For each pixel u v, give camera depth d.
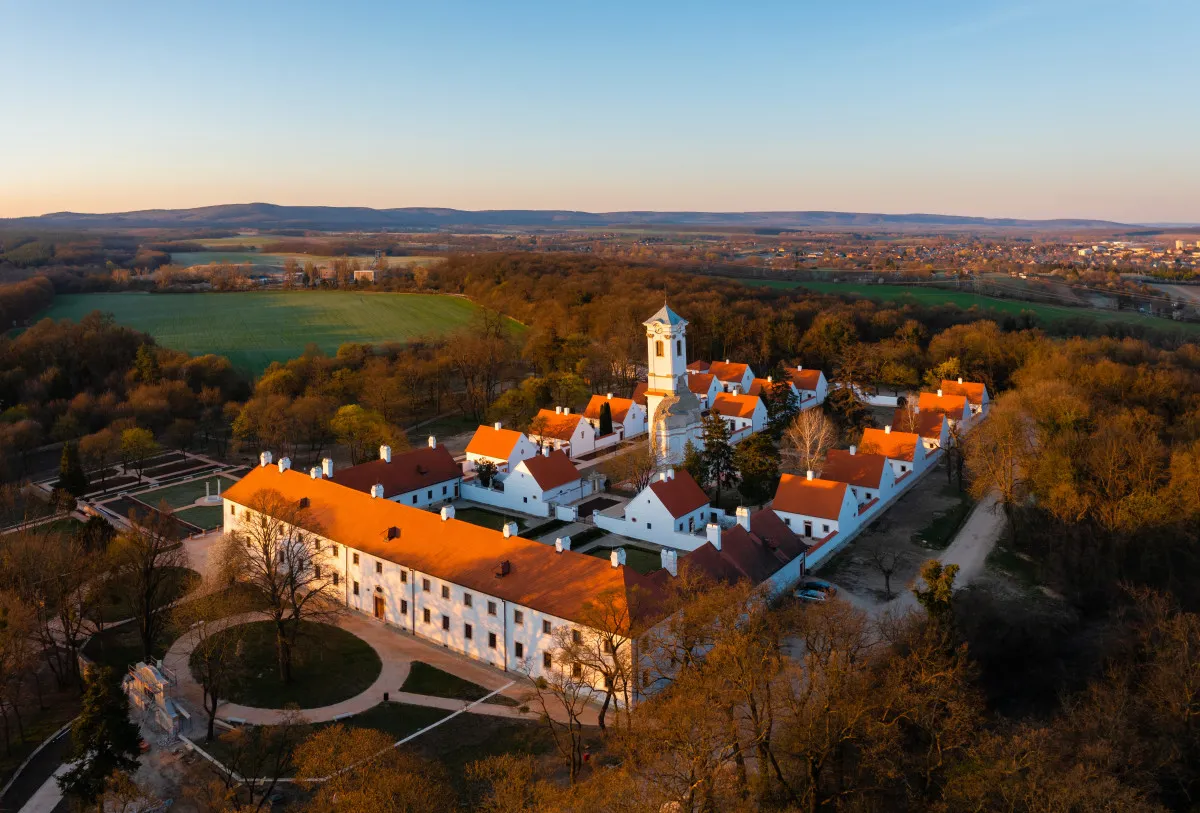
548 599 71.06
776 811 51.25
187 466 140.75
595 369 195.00
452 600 77.69
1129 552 87.88
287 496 97.38
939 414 142.38
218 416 163.00
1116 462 94.12
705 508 107.75
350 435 139.50
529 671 72.19
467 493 120.69
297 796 55.72
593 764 56.56
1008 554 98.69
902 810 53.09
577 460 140.88
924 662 57.97
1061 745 53.50
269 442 149.12
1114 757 50.47
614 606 66.81
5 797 57.38
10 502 111.19
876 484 113.25
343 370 178.50
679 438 124.12
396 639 80.62
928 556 98.38
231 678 71.81
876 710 55.84
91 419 152.25
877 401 185.25
